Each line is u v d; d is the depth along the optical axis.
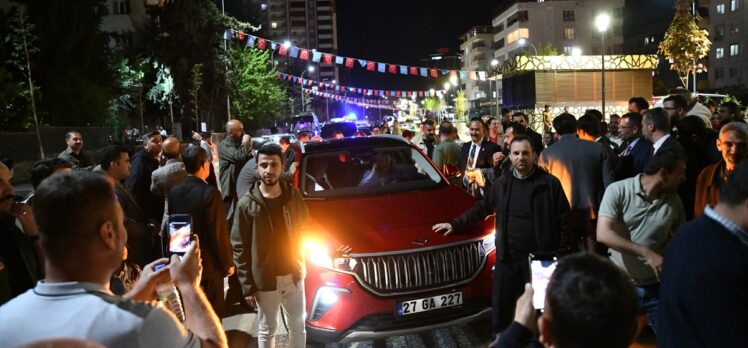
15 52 25.22
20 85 24.00
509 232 4.57
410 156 6.84
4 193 3.78
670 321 2.28
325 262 4.93
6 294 3.56
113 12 55.09
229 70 48.12
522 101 28.91
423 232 5.09
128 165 5.41
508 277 4.57
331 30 189.00
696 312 2.17
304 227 4.64
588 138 6.18
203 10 46.25
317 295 4.92
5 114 24.73
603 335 1.45
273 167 4.34
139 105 43.38
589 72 27.31
